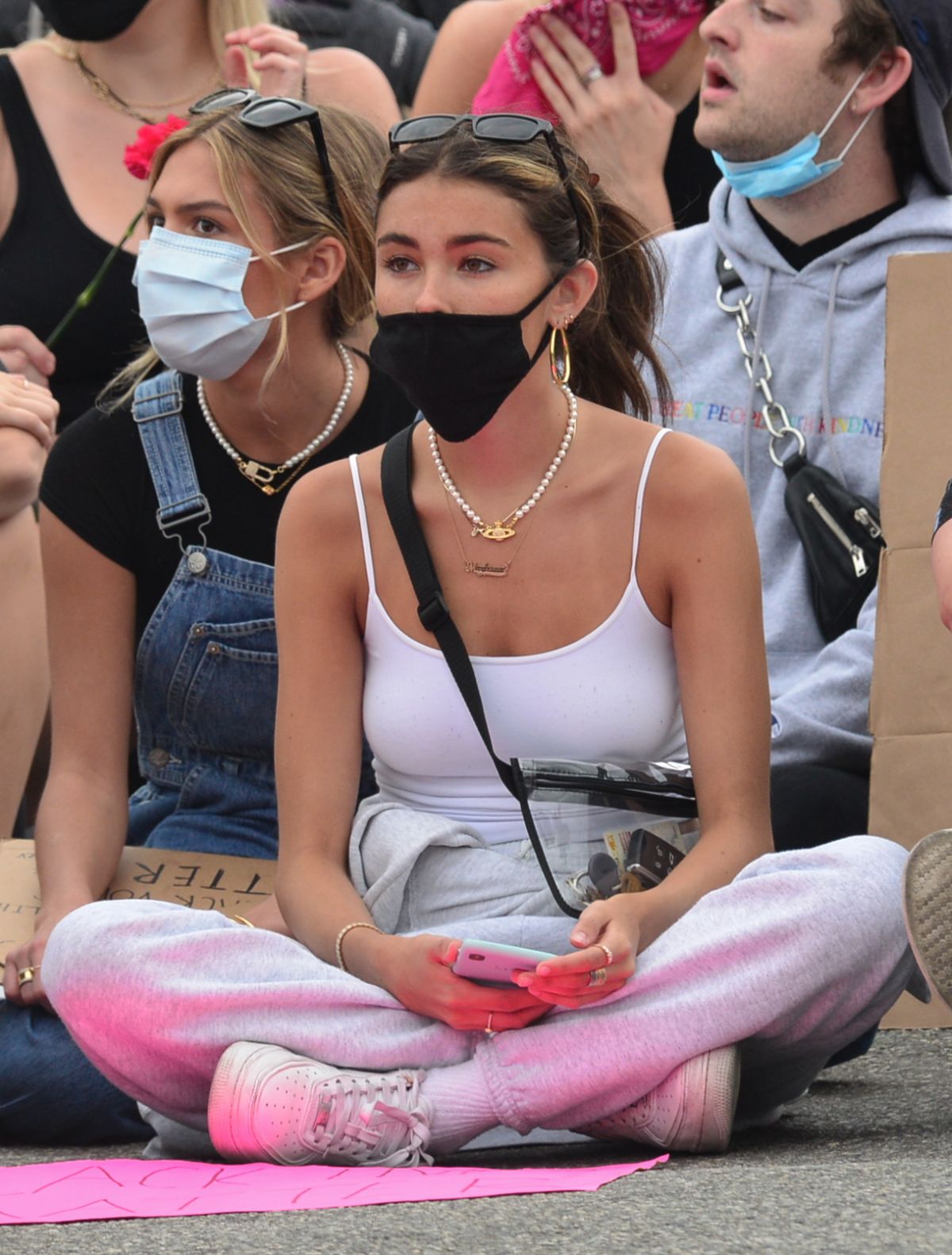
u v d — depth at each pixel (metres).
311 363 7.79
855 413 8.60
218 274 7.55
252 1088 5.61
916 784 7.29
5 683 8.30
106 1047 5.90
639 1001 5.69
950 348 7.38
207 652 7.72
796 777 7.78
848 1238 4.19
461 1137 5.77
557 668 6.32
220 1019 5.79
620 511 6.39
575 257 6.34
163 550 7.80
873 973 5.76
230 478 7.82
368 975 5.96
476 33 11.07
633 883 6.16
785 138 8.65
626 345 7.13
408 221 6.13
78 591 7.80
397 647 6.42
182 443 7.81
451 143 6.18
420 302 6.09
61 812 7.61
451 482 6.46
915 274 7.38
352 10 12.73
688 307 9.03
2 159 10.64
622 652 6.37
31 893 7.61
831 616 8.34
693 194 10.59
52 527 7.80
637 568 6.36
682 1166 5.47
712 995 5.64
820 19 8.58
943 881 5.48
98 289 10.43
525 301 6.16
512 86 10.20
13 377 8.48
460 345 6.11
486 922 6.07
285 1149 5.58
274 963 5.88
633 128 10.09
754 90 8.62
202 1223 4.72
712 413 8.82
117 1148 6.81
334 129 7.93
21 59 10.90
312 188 7.68
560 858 6.16
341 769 6.50
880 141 8.80
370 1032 5.80
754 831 6.22
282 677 6.57
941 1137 5.99
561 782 6.14
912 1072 7.26
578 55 10.04
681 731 6.69
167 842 7.84
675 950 5.71
